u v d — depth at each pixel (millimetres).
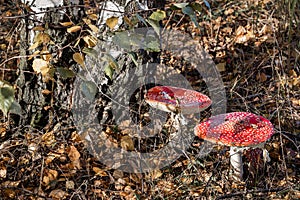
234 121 1254
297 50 1617
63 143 1315
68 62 1327
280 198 1260
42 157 1252
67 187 1247
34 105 1356
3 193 1214
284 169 1329
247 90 1516
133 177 1290
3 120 1380
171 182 1295
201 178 1296
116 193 1264
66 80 1342
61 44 1316
